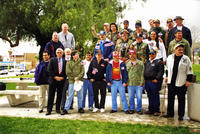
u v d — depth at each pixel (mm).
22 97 6613
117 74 5230
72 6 12188
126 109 5102
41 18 12852
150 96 5008
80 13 12445
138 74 5105
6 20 12828
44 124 3795
